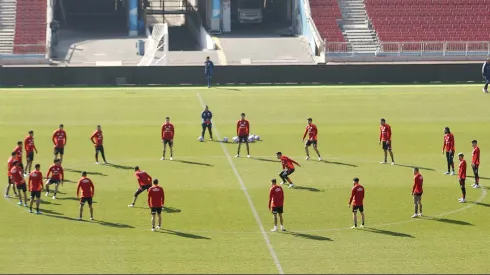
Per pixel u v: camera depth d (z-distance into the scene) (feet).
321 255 381.60
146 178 449.48
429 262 373.40
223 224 422.41
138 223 423.23
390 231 414.00
